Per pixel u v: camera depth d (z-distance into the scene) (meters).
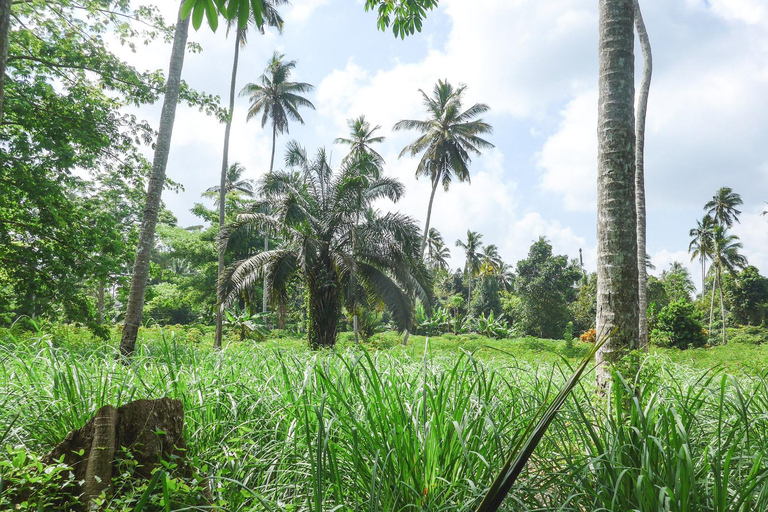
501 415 3.04
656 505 2.01
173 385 3.57
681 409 2.49
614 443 2.18
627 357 2.93
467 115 33.22
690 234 49.53
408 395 3.04
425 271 17.16
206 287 33.09
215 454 2.92
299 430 2.98
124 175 14.18
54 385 3.21
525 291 45.84
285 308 16.48
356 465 2.41
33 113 12.55
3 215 13.11
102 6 12.17
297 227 14.10
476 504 2.27
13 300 13.08
